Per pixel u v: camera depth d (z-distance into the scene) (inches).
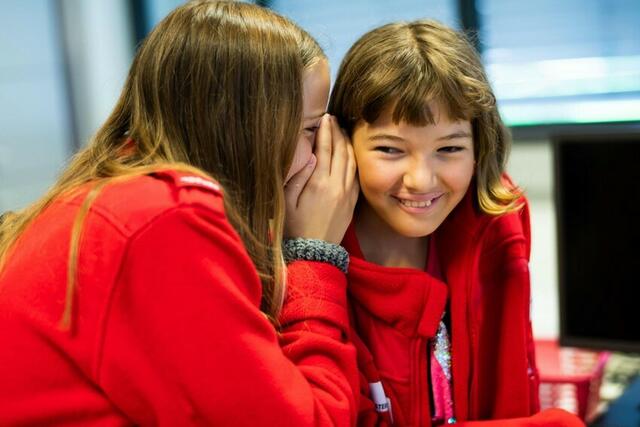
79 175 31.8
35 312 28.1
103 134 33.0
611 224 52.8
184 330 26.9
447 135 33.0
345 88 34.8
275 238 31.6
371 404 36.2
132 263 26.6
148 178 28.7
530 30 84.7
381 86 32.5
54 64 95.9
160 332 26.9
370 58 33.7
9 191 94.9
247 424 27.8
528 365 40.2
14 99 95.3
